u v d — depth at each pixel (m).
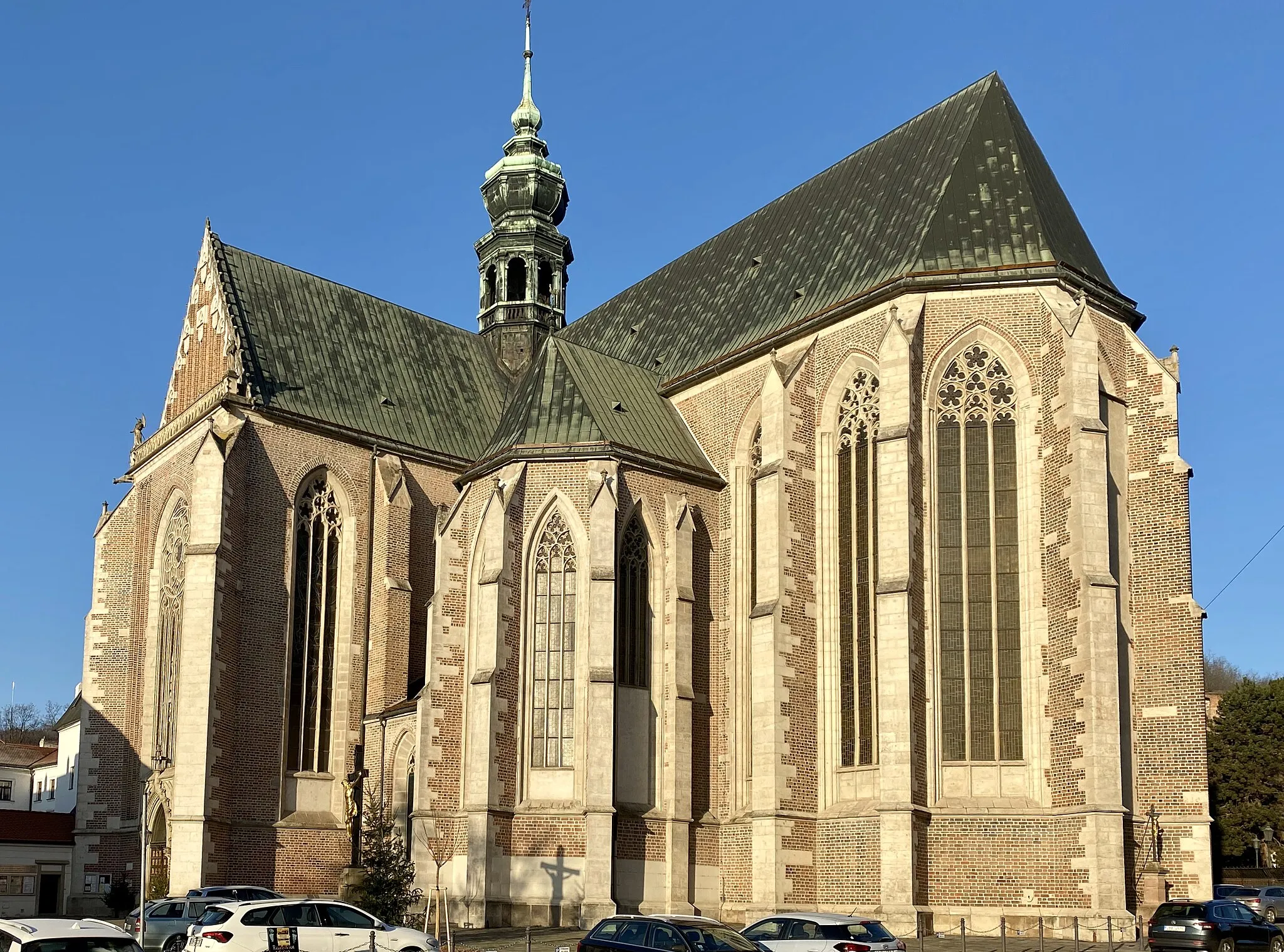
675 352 71.31
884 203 64.19
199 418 68.25
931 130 65.56
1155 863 50.78
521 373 84.44
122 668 73.69
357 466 70.25
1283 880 94.31
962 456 55.00
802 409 58.78
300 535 67.75
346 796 65.88
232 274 72.62
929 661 52.97
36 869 76.25
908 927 48.91
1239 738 100.94
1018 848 50.00
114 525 75.25
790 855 53.59
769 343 62.19
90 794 72.00
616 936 33.84
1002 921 42.53
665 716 59.09
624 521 60.09
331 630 68.12
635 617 59.91
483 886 54.66
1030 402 54.22
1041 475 53.31
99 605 74.31
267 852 63.00
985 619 53.22
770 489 57.12
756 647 55.59
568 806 56.47
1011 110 62.81
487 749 56.06
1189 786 51.19
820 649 56.69
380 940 36.56
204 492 63.47
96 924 29.30
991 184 59.50
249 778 63.16
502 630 57.81
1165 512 54.03
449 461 73.88
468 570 61.44
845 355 58.66
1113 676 49.41
